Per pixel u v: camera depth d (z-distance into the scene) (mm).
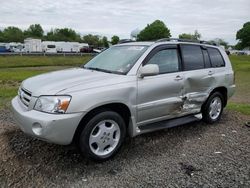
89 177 3641
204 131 5562
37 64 39812
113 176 3682
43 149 4340
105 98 3896
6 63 37812
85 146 3846
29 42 62688
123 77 4246
